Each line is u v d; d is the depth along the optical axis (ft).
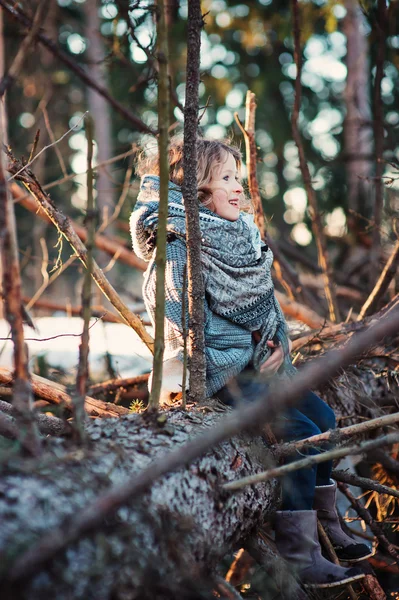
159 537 4.07
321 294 13.47
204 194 6.78
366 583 6.23
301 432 5.83
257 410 3.66
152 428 4.91
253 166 8.59
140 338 6.63
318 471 6.28
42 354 9.62
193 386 5.96
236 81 26.81
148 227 6.44
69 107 29.43
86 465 4.14
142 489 3.63
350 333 8.28
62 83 26.63
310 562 5.57
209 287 6.25
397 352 8.21
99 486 3.99
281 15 19.77
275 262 10.78
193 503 4.50
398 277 11.65
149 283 6.48
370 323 8.24
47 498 3.67
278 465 5.65
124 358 10.23
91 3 23.95
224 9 20.51
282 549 5.68
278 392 3.66
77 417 4.49
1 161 4.23
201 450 3.64
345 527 7.22
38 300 12.15
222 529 4.73
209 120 27.27
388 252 14.51
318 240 10.57
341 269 15.70
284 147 26.76
